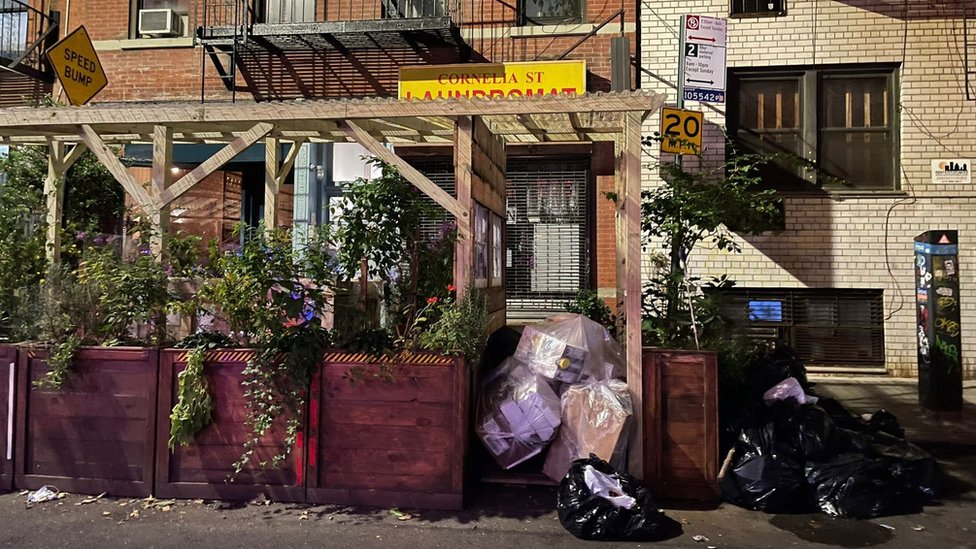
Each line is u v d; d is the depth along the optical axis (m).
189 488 4.63
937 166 8.47
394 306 5.43
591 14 9.14
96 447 4.70
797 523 4.32
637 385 4.73
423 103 4.83
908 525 4.29
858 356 8.63
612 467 4.38
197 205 9.91
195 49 9.72
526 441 4.74
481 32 9.30
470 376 4.80
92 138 5.13
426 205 5.84
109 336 4.88
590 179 9.00
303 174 9.56
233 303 4.69
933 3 8.51
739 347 5.61
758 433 4.73
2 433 4.77
